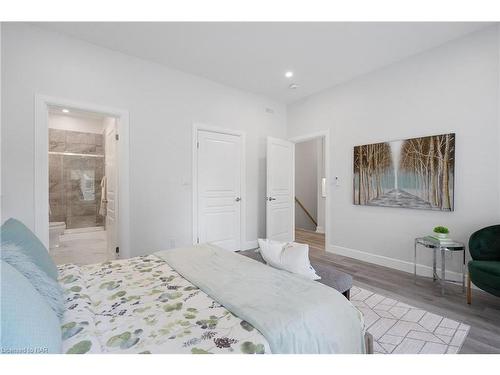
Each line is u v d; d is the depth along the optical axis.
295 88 4.12
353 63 3.27
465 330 1.83
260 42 2.79
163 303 1.21
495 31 2.46
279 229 4.54
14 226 1.33
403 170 3.14
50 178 5.28
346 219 3.84
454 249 2.41
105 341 0.90
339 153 3.94
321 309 1.13
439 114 2.85
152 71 3.23
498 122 2.45
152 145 3.24
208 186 3.81
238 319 1.06
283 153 4.64
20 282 0.78
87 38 2.71
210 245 2.30
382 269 3.23
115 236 3.21
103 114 2.94
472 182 2.61
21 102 2.40
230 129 4.04
